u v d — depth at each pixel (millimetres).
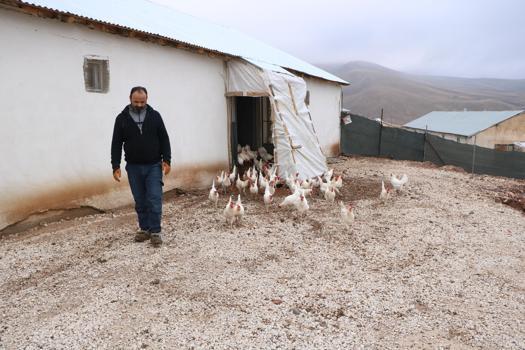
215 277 4695
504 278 4895
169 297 4188
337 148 18828
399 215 7668
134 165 5520
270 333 3562
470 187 11148
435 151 16922
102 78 7234
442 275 4926
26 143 6086
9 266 4953
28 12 5941
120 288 4367
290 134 9773
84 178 6988
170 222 6855
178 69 8820
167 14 12547
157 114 5527
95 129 7105
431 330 3701
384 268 5113
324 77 16250
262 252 5555
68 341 3402
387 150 18359
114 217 7094
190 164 9375
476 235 6578
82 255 5336
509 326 3785
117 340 3422
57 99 6461
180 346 3357
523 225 7250
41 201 6363
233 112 10672
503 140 34781
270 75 9867
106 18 7371
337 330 3648
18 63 5906
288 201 7207
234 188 9797
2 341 3400
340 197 9125
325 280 4691
